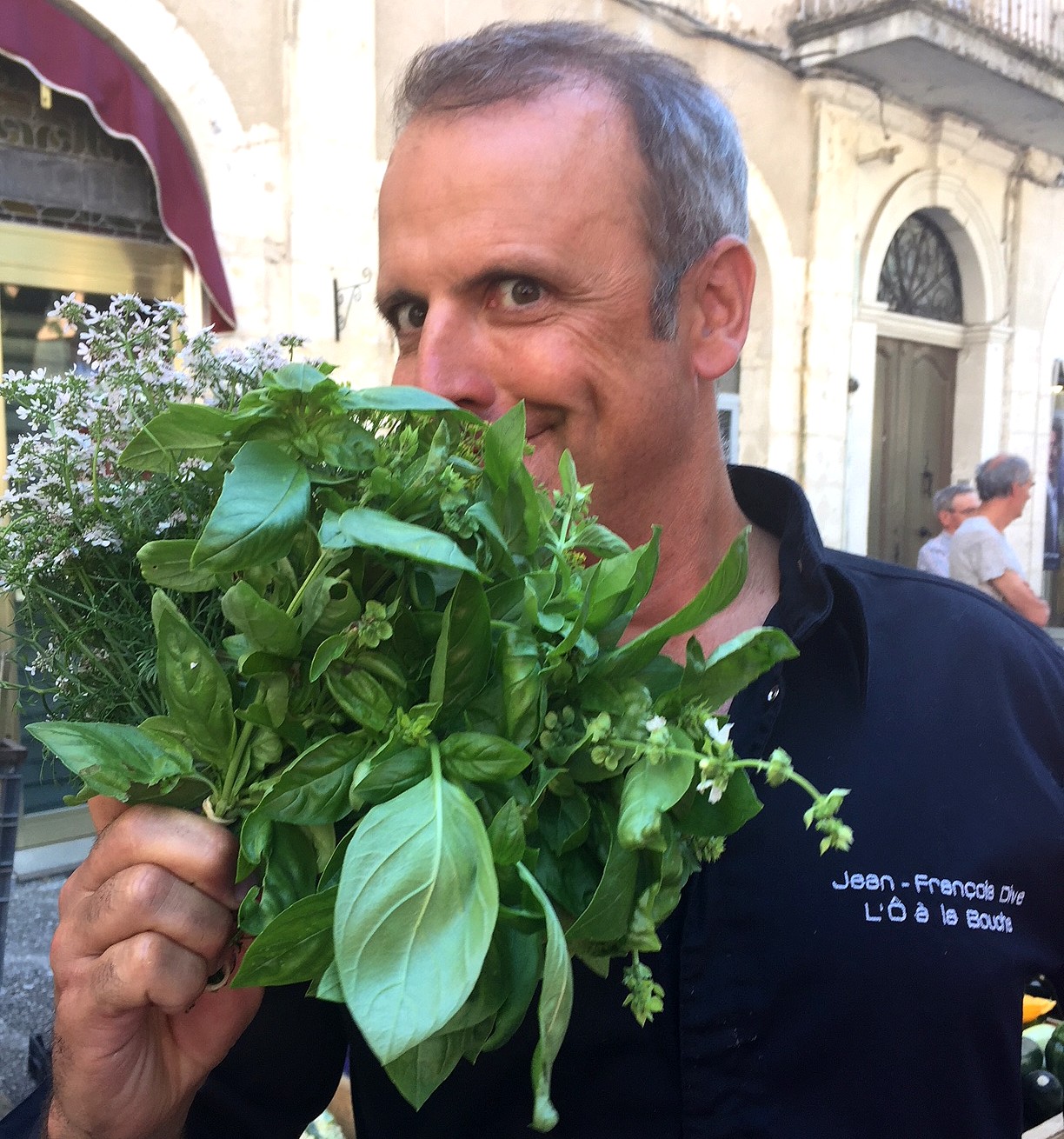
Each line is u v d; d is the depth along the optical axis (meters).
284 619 0.48
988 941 0.86
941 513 4.66
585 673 0.53
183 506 0.63
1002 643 1.01
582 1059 0.80
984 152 6.72
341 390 0.51
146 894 0.55
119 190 3.44
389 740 0.48
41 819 3.22
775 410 5.80
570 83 0.83
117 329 0.65
